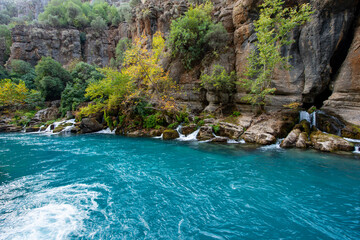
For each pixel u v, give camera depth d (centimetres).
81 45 4606
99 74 3150
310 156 1010
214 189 657
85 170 870
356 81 1278
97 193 637
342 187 649
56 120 2583
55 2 5556
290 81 1571
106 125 2211
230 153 1117
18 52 4156
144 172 836
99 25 4591
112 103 2123
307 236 416
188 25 2019
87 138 1728
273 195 604
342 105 1320
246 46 1812
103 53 4606
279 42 1475
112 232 440
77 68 3344
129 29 3916
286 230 438
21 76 3709
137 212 521
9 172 847
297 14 1367
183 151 1191
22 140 1655
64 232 441
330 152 1076
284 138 1335
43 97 3256
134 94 2002
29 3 8044
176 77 2214
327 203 551
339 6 1329
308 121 1382
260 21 1398
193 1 2566
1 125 2458
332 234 421
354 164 873
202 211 523
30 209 538
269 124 1436
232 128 1491
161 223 473
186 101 2091
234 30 1969
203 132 1556
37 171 859
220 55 1933
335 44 1370
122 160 1022
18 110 2961
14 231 444
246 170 833
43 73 3266
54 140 1645
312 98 1498
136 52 1836
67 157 1090
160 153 1158
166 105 1808
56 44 4338
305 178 730
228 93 1892
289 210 520
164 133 1647
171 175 795
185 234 432
